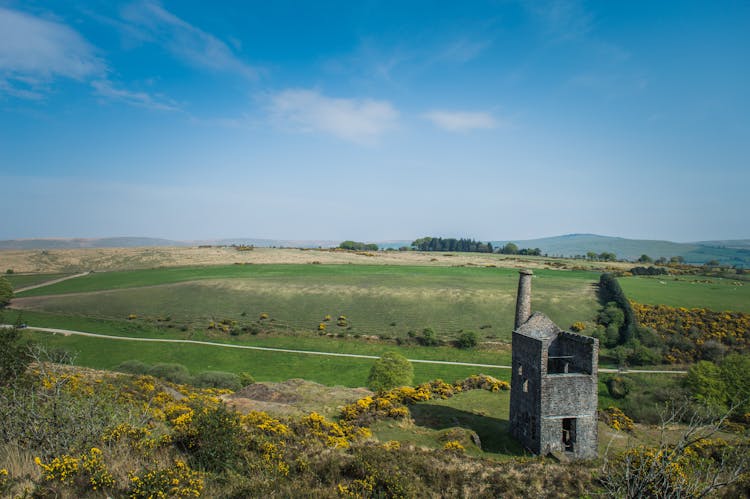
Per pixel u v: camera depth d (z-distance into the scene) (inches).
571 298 3914.9
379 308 3900.1
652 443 1385.3
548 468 828.6
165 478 458.3
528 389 1270.9
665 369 2647.6
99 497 423.2
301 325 3572.8
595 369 1230.3
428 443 1209.4
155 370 1982.0
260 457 645.3
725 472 522.3
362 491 600.4
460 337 3191.4
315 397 1694.1
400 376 2058.3
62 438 507.2
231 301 4079.7
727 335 3006.9
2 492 403.2
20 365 730.2
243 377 2255.2
